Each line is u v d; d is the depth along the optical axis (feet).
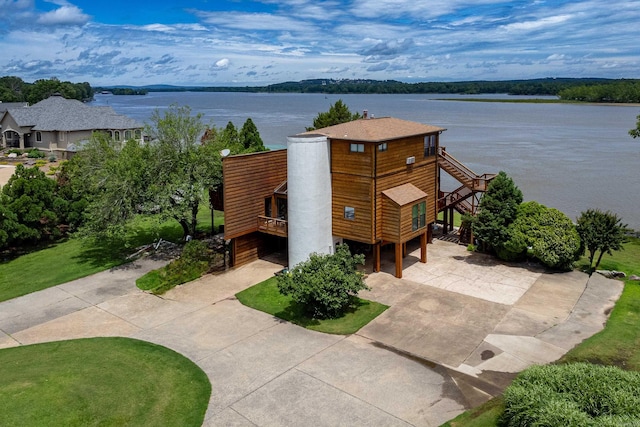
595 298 72.23
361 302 72.74
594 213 84.58
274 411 47.62
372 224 80.69
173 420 46.39
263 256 95.25
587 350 57.41
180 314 70.54
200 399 49.60
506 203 84.89
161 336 63.72
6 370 55.11
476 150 253.03
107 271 88.94
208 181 90.94
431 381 52.24
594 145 268.00
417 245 98.89
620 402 40.75
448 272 83.71
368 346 60.13
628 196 152.05
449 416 46.29
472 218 89.92
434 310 69.41
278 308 71.82
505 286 77.20
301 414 47.06
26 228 100.32
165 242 103.45
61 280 84.74
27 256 100.32
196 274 84.48
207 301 75.00
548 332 62.18
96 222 88.94
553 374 44.88
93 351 59.52
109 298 76.74
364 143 78.69
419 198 83.46
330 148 83.20
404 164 86.48
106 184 90.02
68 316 70.49
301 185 81.05
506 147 263.49
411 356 57.52
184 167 91.66
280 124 405.59
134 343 61.67
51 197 108.17
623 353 56.70
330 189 84.38
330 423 45.70
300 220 82.28
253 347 60.44
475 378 52.60
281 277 70.33
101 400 49.24
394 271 84.64
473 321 65.77
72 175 112.88
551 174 186.29
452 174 98.78
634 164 207.00
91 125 227.61
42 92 444.55
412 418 46.19
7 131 236.02
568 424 38.09
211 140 100.07
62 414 46.83
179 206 89.40
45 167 194.59
